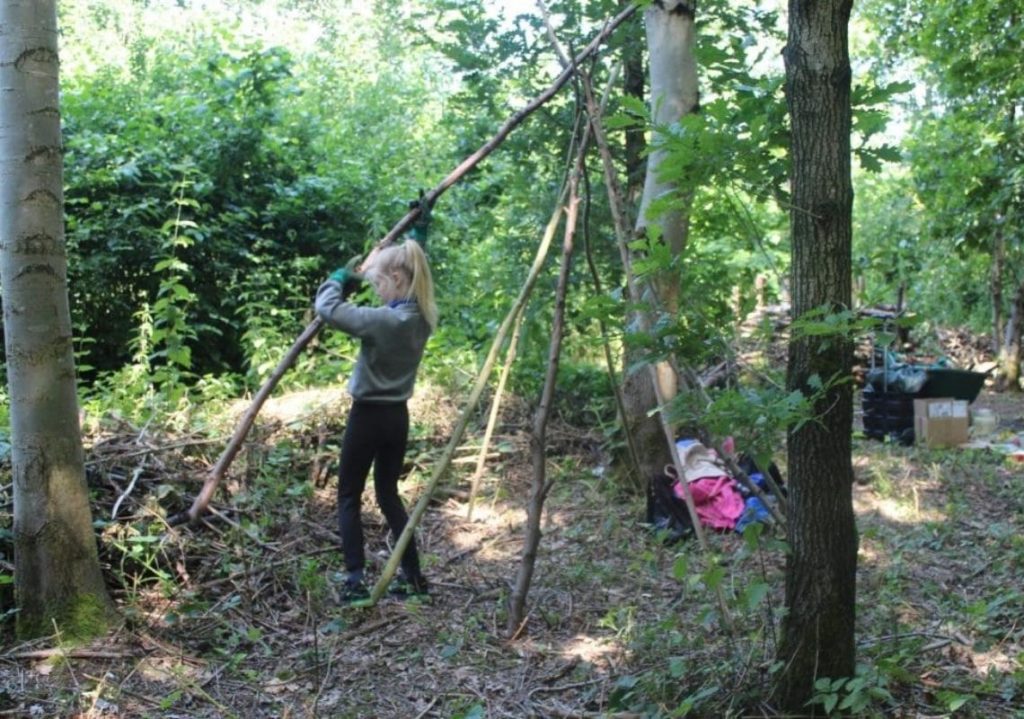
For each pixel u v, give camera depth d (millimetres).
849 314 2938
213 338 10555
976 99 11172
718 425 3275
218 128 10992
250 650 4133
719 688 3459
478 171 10367
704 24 7281
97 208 9711
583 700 3682
